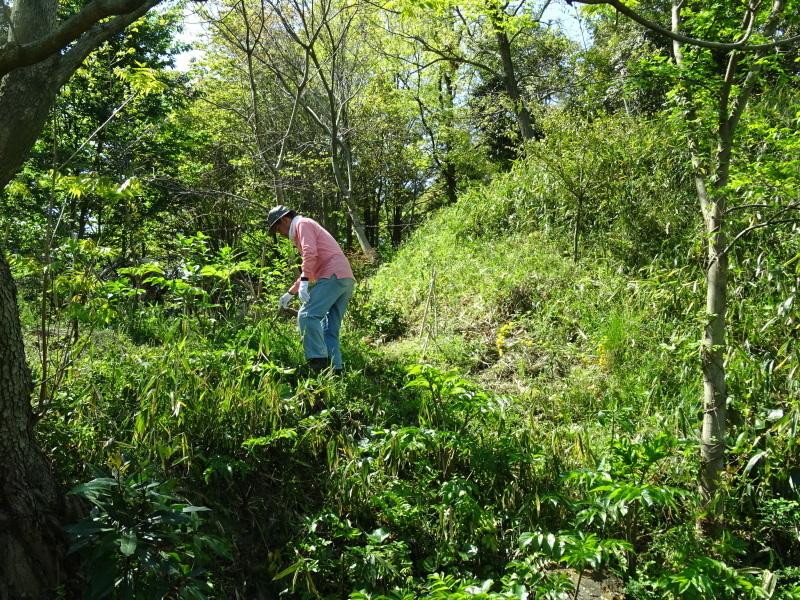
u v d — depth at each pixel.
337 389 5.15
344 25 13.00
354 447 4.54
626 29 12.38
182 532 3.26
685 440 4.22
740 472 4.52
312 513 4.23
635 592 3.83
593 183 8.57
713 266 4.25
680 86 4.45
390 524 4.24
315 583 3.82
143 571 3.01
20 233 6.30
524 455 4.42
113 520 2.96
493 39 16.88
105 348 5.20
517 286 7.57
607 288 7.02
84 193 3.71
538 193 9.76
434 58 19.02
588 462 4.49
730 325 5.53
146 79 4.14
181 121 15.46
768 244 6.26
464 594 3.10
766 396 4.83
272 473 4.39
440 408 4.79
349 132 16.00
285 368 5.43
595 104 9.62
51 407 3.57
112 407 4.32
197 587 3.08
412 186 24.03
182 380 4.43
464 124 22.16
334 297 5.49
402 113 21.28
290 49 12.28
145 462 3.46
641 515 4.27
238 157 13.77
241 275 7.73
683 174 8.03
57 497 3.24
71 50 3.45
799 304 5.15
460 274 8.66
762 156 4.38
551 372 6.02
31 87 3.27
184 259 6.31
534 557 3.93
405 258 11.26
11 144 3.22
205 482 4.11
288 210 5.75
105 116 11.65
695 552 3.89
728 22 4.15
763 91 8.60
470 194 11.94
